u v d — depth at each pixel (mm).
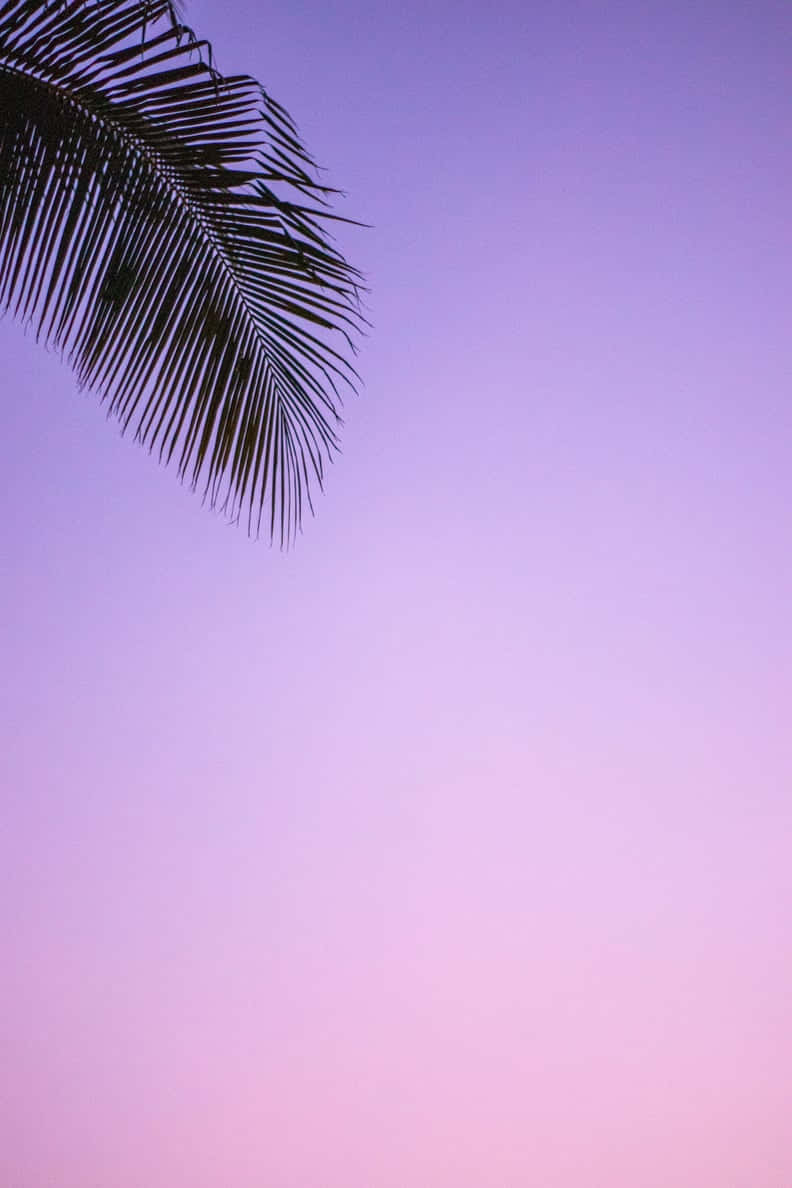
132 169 6453
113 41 6211
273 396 6836
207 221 6574
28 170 6379
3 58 6207
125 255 6562
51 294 6535
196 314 6680
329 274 6660
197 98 6352
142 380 6688
